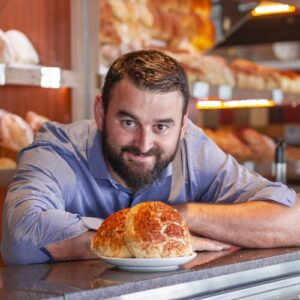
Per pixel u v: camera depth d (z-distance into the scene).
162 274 1.62
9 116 3.19
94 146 2.24
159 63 1.93
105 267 1.76
